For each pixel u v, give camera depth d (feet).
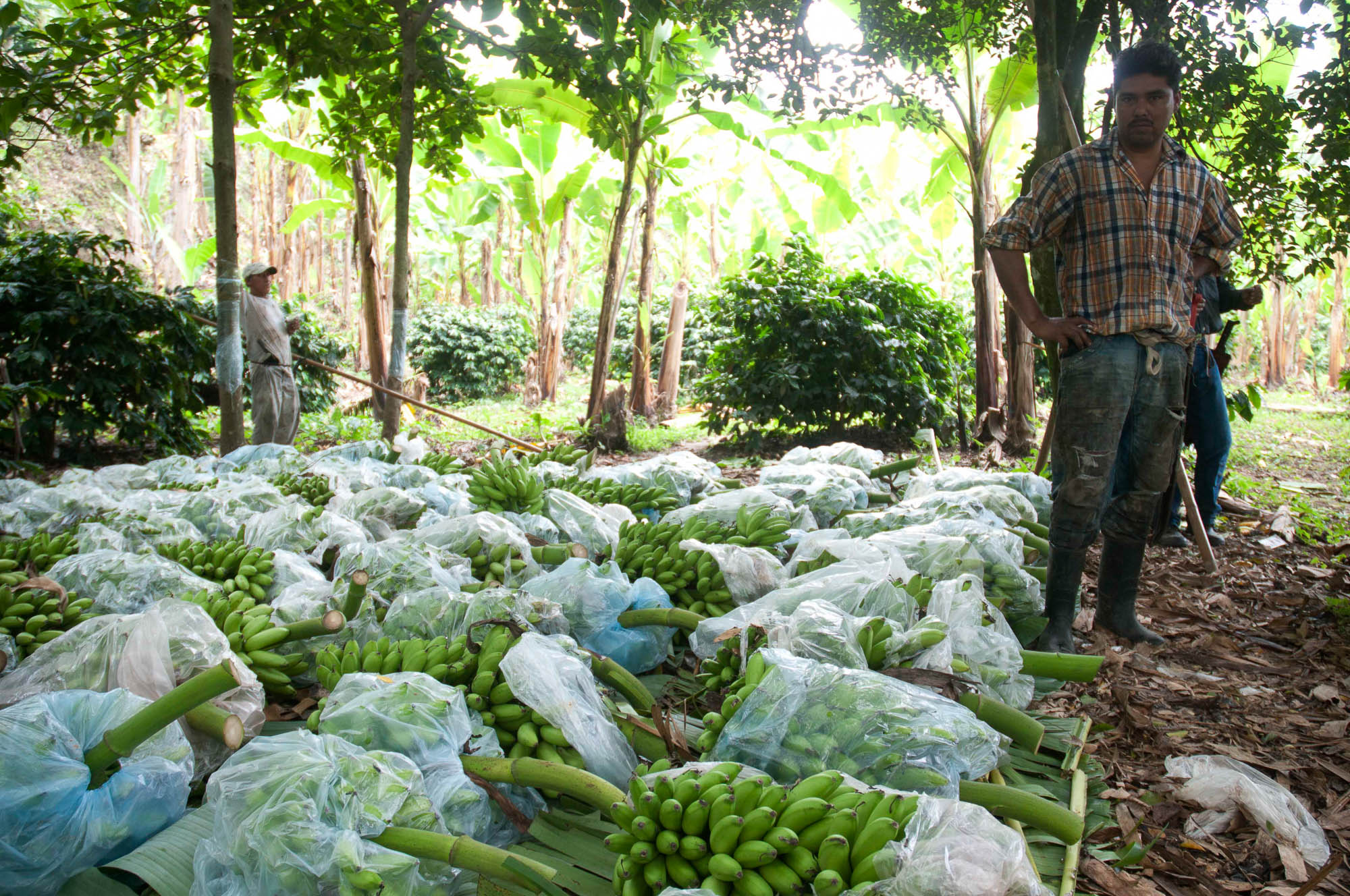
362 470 16.44
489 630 8.37
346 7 25.98
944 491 16.26
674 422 44.83
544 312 54.08
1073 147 18.01
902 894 5.24
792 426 32.78
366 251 38.19
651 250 42.86
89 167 82.17
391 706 7.00
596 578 10.07
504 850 6.30
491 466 14.71
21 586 9.09
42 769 5.97
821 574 10.28
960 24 24.41
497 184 50.39
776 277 33.37
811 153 59.82
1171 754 9.00
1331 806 8.09
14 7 22.20
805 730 7.00
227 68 20.88
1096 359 10.80
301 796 5.84
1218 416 16.83
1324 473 28.32
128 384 29.32
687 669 10.53
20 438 26.76
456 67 28.86
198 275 71.05
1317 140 17.63
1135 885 6.79
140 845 6.34
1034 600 11.86
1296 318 92.79
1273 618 13.19
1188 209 10.66
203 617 8.21
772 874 5.55
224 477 16.81
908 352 32.73
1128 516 11.87
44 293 28.17
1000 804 6.60
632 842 6.00
